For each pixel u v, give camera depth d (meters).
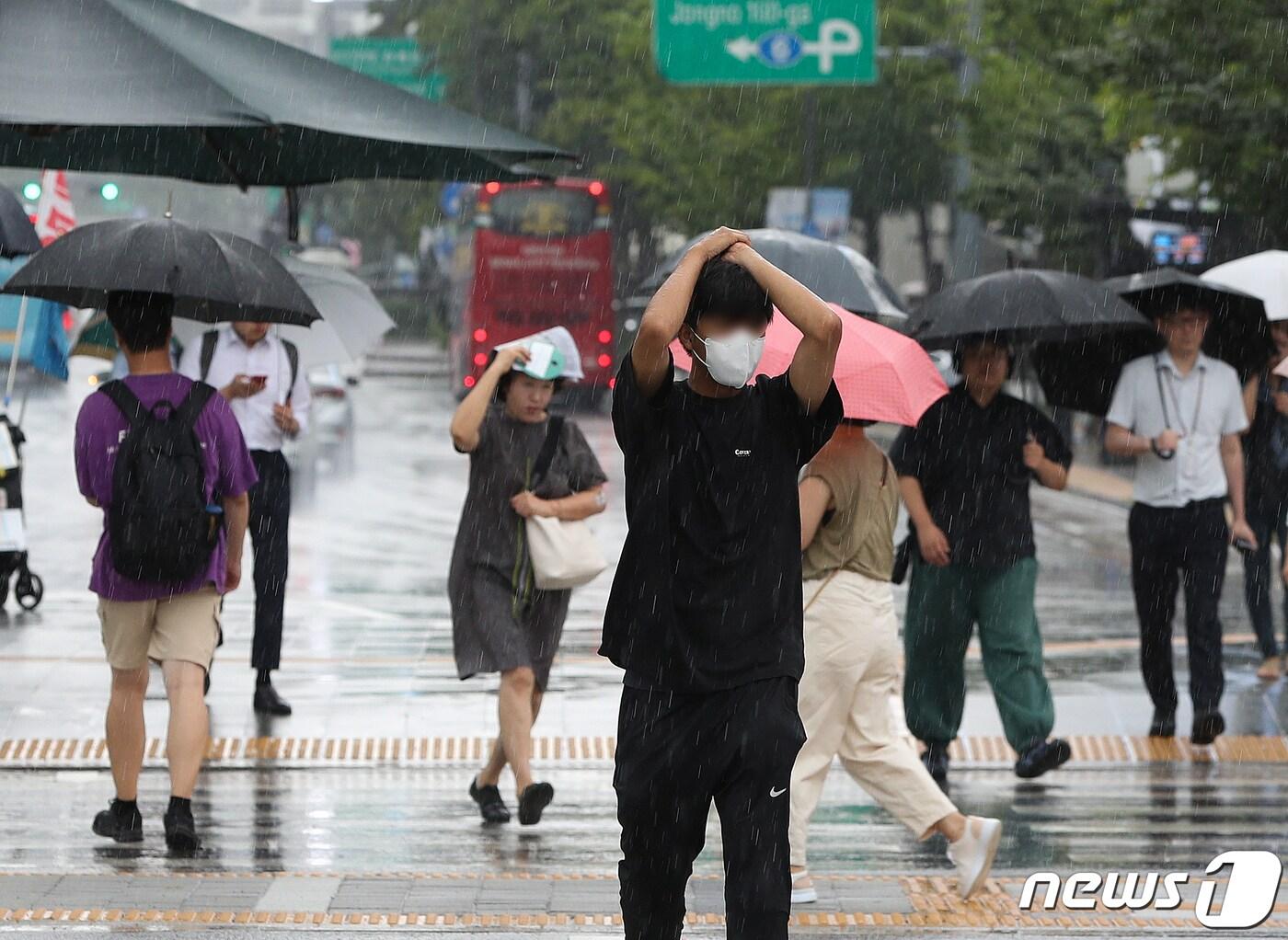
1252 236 67.25
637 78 120.75
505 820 23.55
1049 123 84.50
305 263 34.44
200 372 29.44
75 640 36.16
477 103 151.50
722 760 14.33
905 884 20.66
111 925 17.86
